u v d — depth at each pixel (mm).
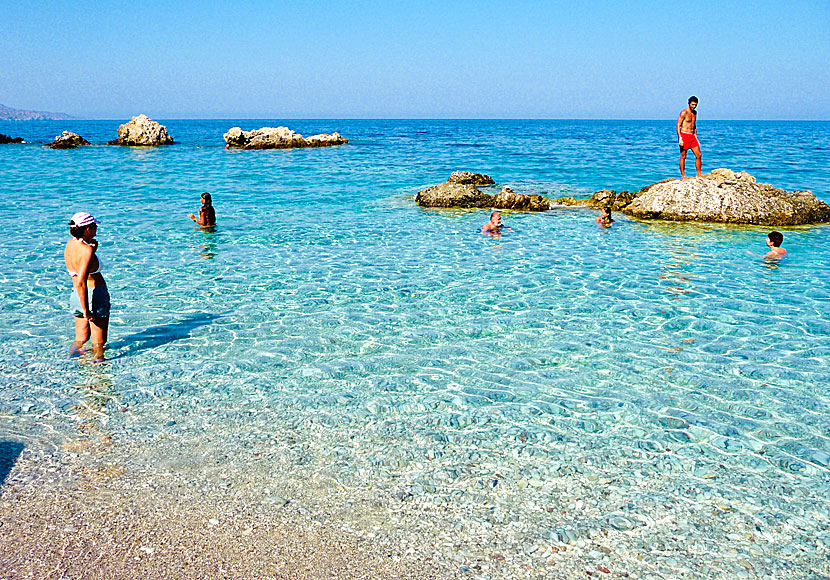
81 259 6820
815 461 5066
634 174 28656
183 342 7676
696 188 17406
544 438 5387
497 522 4176
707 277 10898
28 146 54844
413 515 4242
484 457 5055
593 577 3648
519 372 6844
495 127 157375
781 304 9328
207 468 4816
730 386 6500
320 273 11047
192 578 3566
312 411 5859
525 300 9477
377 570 3676
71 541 3896
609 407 6004
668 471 4891
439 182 26531
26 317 8531
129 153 45500
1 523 4074
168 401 6047
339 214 17953
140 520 4121
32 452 5035
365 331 8117
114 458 4953
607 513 4309
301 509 4277
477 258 12312
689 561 3811
